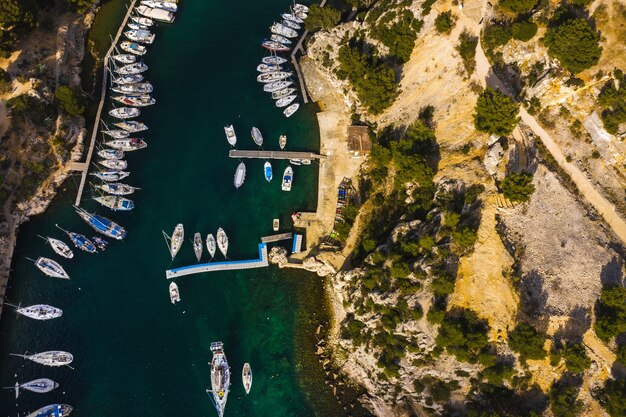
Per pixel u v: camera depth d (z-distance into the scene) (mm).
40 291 123625
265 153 141000
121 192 133875
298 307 127750
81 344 120500
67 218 131000
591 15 121812
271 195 137625
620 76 116250
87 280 125875
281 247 131125
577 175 117750
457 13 131875
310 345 124750
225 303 127000
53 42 145250
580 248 113438
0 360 116812
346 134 142250
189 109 145625
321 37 150250
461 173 122125
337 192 136000
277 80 149500
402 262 115938
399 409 117188
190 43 154000
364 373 120375
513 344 106625
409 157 122375
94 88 145250
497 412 107938
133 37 150625
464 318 110000
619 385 102312
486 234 114062
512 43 126375
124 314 124188
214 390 118688
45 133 134750
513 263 112625
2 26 138000
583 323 108938
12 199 128500
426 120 132125
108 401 117062
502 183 115125
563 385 106875
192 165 139625
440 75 132625
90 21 151875
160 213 134250
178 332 123812
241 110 146375
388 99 135875
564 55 117250
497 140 122125
